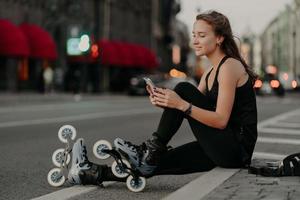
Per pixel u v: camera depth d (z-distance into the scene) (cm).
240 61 636
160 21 8812
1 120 1830
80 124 1727
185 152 620
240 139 619
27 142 1189
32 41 4119
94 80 5366
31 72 4400
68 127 664
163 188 668
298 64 9812
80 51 4647
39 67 4484
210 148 609
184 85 611
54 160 674
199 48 635
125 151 610
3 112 2297
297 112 2491
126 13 6688
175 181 720
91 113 2303
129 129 1574
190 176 760
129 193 630
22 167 845
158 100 588
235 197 521
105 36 5884
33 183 709
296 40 9869
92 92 5256
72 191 638
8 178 748
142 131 1518
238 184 573
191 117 604
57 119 1912
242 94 622
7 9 4012
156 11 8375
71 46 4666
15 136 1316
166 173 624
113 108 2752
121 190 643
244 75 623
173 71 8619
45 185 691
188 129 1572
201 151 622
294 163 614
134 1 7012
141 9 7362
